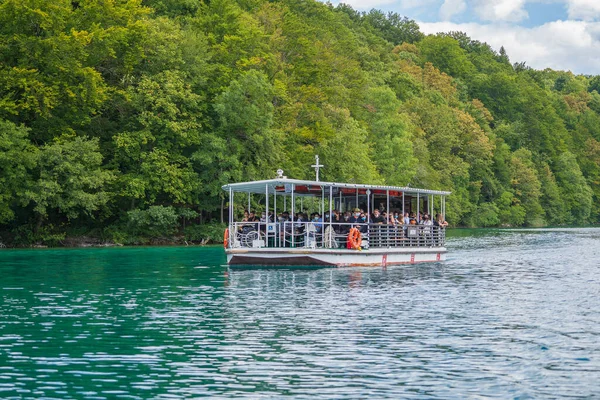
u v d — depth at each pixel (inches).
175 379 601.6
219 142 2529.5
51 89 2192.4
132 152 2447.1
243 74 2716.5
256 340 743.1
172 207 2466.8
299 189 1577.3
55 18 2252.7
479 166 5536.4
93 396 557.9
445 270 1503.4
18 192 2107.5
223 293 1086.4
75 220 2472.9
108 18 2487.7
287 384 588.1
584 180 6860.2
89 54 2361.0
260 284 1201.4
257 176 2630.4
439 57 7736.2
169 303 986.7
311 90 3179.1
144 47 2556.6
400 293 1095.6
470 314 904.3
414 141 4594.0
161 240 2546.8
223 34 2888.8
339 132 3238.2
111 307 951.6
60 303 986.7
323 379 602.2
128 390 572.1
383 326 818.8
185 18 2935.5
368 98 4192.9
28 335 765.9
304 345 721.6
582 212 6722.4
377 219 1592.0
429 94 5802.2
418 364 649.6
